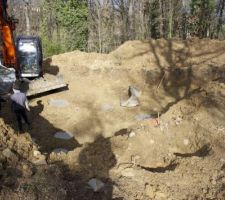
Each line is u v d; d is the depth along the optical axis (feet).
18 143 24.18
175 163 25.77
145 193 22.03
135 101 41.68
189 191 22.20
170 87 45.27
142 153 27.37
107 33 103.96
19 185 18.88
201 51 52.75
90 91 44.96
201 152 27.53
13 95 33.32
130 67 49.16
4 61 40.06
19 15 122.31
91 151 27.68
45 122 37.52
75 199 20.71
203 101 34.06
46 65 51.93
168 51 53.31
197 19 94.17
